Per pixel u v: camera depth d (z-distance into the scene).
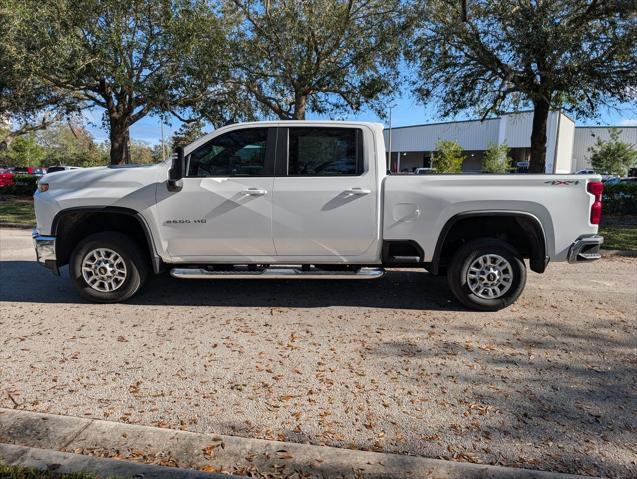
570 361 4.25
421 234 5.41
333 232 5.42
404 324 5.16
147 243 5.92
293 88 16.75
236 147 5.48
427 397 3.56
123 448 2.83
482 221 5.65
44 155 63.72
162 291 6.31
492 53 13.63
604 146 47.09
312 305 5.80
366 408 3.39
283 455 2.79
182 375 3.86
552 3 12.05
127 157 18.64
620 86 12.94
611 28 12.15
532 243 5.47
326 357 4.26
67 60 13.56
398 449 2.93
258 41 16.03
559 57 12.09
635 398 3.60
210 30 14.73
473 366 4.12
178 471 2.56
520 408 3.43
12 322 5.07
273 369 4.00
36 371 3.89
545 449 2.95
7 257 8.55
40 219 5.58
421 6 13.93
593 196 5.32
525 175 5.36
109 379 3.76
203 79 15.37
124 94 17.17
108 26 14.16
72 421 3.09
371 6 15.62
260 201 5.39
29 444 2.87
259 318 5.29
